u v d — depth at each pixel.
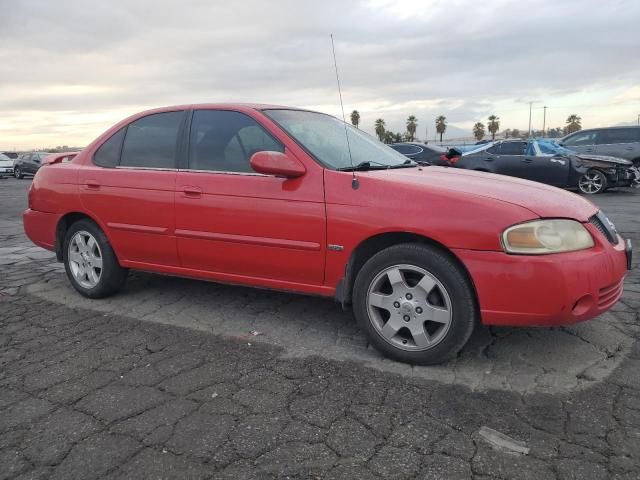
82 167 4.68
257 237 3.72
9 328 4.10
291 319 4.16
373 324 3.38
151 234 4.24
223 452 2.45
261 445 2.50
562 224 3.03
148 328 4.04
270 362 3.39
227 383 3.12
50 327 4.11
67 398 2.98
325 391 3.00
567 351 3.45
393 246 3.25
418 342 3.24
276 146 3.76
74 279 4.81
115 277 4.65
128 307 4.54
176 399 2.94
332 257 3.47
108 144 4.65
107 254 4.57
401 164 4.20
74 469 2.36
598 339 3.61
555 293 2.91
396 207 3.23
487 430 2.58
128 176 4.35
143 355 3.54
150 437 2.58
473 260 3.01
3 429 2.69
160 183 4.16
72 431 2.65
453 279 3.09
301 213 3.53
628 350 3.43
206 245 3.97
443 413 2.74
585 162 12.80
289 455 2.42
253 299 4.67
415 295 3.23
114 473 2.32
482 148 13.72
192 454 2.44
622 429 2.56
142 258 4.39
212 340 3.78
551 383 3.03
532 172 12.99
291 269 3.66
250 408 2.83
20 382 3.19
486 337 3.70
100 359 3.49
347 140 4.22
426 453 2.41
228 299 4.69
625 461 2.32
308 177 3.56
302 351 3.56
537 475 2.25
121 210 4.37
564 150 13.64
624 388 2.95
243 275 3.91
